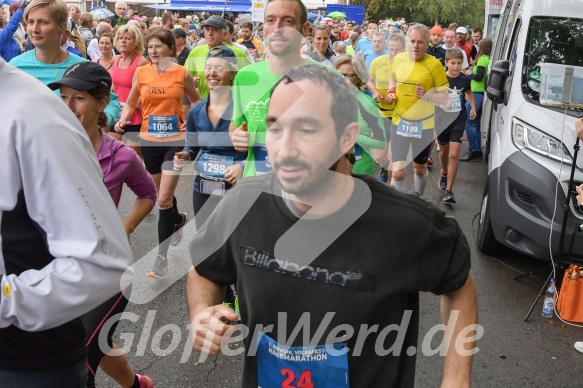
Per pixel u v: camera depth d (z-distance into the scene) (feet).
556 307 13.84
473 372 11.47
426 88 12.44
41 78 13.37
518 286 15.34
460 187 24.54
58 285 5.22
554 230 14.17
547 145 14.65
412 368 5.49
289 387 5.25
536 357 12.10
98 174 5.81
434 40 28.25
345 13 69.36
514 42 19.56
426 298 14.20
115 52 32.37
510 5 24.85
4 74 5.36
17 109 5.21
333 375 5.14
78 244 5.32
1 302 5.10
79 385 6.17
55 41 13.28
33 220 5.38
